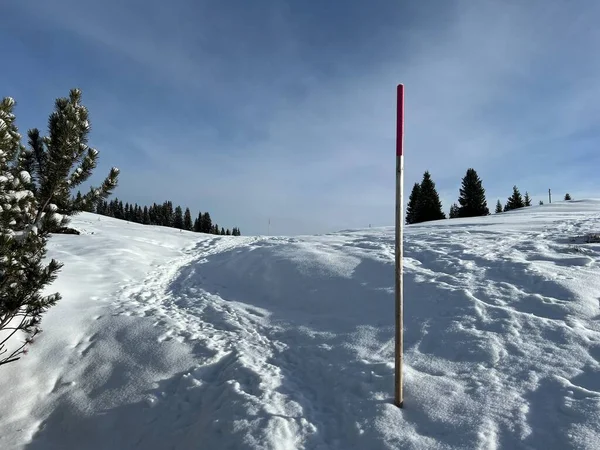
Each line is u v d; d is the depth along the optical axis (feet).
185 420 14.57
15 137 15.89
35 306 16.42
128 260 37.65
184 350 18.94
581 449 10.37
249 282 29.94
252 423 12.99
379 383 14.57
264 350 19.01
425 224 58.49
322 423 13.29
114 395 16.35
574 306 17.94
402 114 13.29
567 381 13.12
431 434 11.85
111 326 21.65
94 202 18.56
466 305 19.20
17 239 15.60
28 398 16.55
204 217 281.13
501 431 11.48
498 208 233.76
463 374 14.47
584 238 30.32
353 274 26.14
